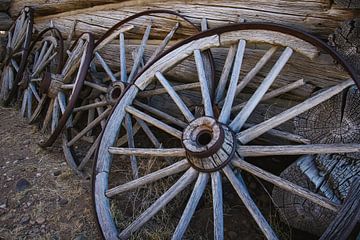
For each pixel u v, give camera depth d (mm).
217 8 2977
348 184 2018
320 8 2418
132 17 3438
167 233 2445
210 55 2654
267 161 2857
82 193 2912
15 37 4828
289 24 2578
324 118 2176
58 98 3502
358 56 2098
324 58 2406
